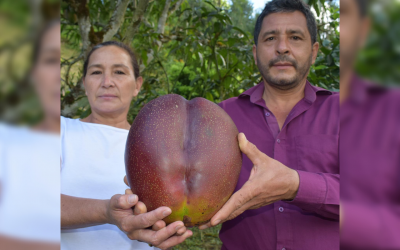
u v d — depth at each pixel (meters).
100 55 1.57
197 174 0.98
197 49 3.04
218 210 1.02
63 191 1.40
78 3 2.60
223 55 3.27
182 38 3.29
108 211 1.05
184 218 1.01
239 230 1.48
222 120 1.07
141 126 1.04
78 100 2.85
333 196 1.18
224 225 1.55
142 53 3.13
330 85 2.72
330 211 1.22
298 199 1.17
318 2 2.16
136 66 1.70
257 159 1.08
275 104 1.61
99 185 1.44
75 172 1.43
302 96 1.59
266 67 1.48
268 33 1.46
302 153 1.44
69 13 2.88
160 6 3.54
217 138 1.02
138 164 1.00
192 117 1.07
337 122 1.45
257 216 1.44
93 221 1.13
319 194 1.17
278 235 1.39
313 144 1.43
